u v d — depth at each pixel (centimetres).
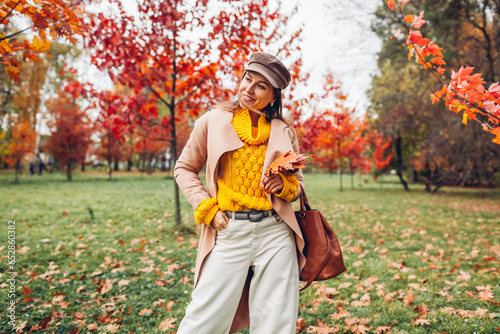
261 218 138
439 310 254
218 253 140
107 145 2138
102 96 527
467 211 848
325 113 1010
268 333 130
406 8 771
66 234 541
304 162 130
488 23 714
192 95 569
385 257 410
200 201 141
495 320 232
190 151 152
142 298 288
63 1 223
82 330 230
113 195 1176
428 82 859
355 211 855
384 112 1412
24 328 231
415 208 909
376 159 1659
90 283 324
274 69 138
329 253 144
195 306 136
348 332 227
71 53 1714
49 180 1942
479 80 185
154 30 480
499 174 1136
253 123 150
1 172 2648
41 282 319
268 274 136
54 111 1934
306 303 278
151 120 575
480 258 395
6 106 1902
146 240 504
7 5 211
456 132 927
